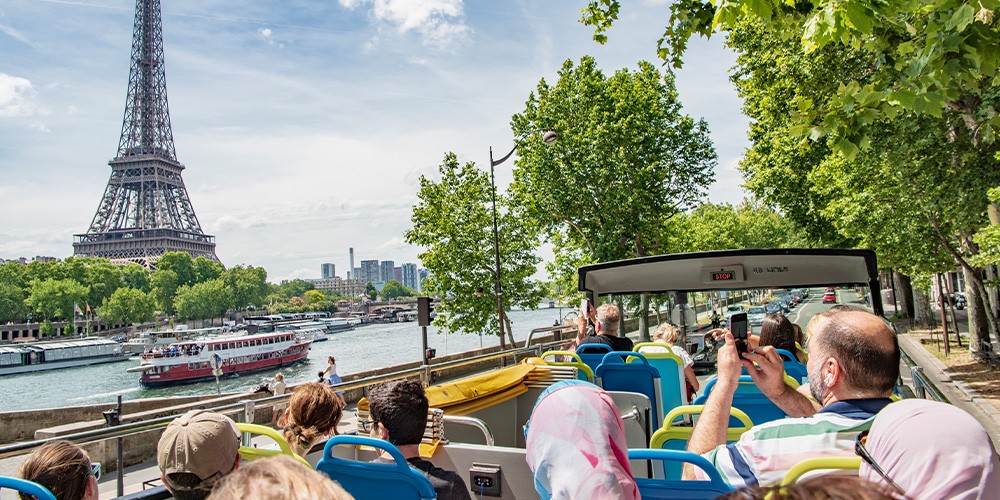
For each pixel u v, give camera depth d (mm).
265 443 13844
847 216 21359
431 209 42031
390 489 3064
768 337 5168
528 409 6125
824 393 2607
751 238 78500
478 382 5688
